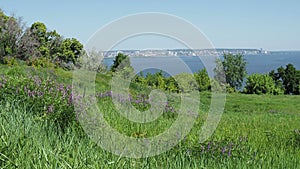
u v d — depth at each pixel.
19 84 6.93
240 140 6.29
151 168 4.43
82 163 3.98
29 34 27.38
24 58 26.64
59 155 4.07
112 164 4.17
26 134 4.51
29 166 3.76
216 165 4.86
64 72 16.52
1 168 3.67
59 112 5.89
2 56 24.39
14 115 5.25
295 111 16.88
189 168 4.57
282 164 5.04
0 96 6.60
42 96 6.49
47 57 26.02
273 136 7.49
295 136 7.40
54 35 28.58
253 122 10.25
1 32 25.30
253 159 5.09
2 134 4.30
